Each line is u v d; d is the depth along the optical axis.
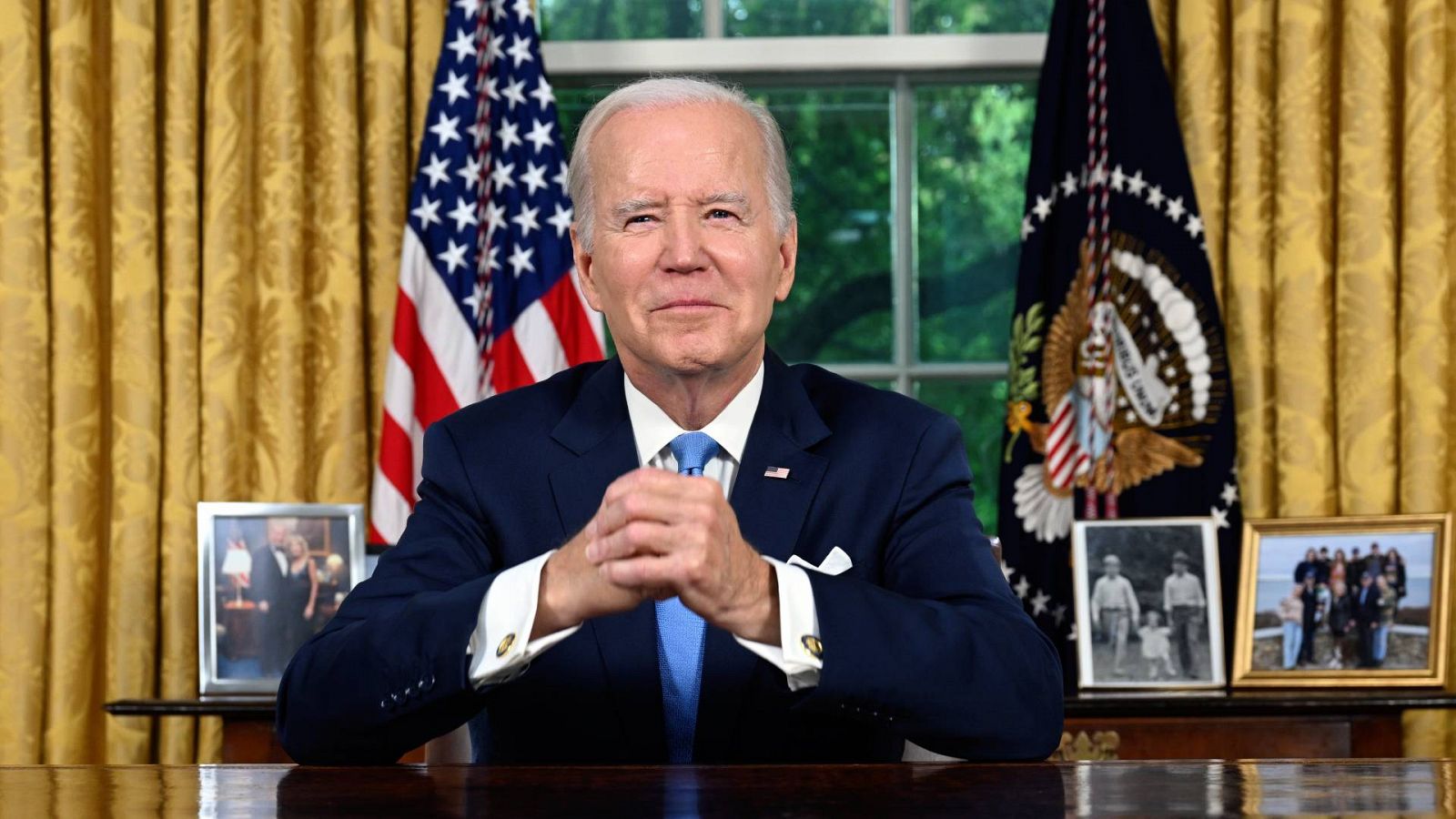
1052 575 2.73
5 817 0.79
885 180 3.28
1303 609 2.49
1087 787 0.88
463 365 2.82
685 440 1.33
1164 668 2.46
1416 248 2.79
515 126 2.91
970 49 3.22
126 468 2.88
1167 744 2.37
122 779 0.96
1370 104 2.80
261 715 2.40
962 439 1.36
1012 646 1.13
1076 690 2.67
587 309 2.88
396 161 2.94
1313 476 2.79
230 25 2.90
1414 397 2.78
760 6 3.28
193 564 2.87
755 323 1.29
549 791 0.87
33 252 2.86
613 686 1.23
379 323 2.94
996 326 3.26
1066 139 2.82
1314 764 1.01
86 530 2.86
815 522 1.29
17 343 2.85
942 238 3.28
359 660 1.13
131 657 2.85
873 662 1.06
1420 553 2.48
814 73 3.28
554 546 1.30
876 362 3.27
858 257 3.27
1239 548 2.68
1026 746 1.12
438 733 1.13
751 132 1.32
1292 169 2.81
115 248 2.89
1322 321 2.80
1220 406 2.71
